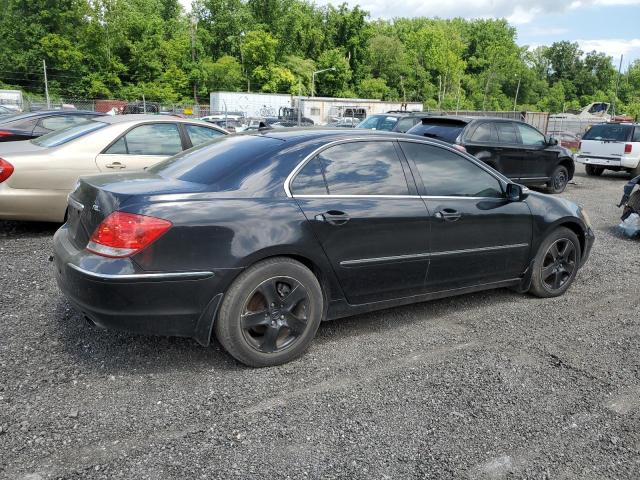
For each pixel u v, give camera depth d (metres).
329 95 90.75
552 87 135.75
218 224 3.34
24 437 2.75
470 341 4.13
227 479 2.50
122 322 3.25
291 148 3.81
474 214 4.45
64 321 4.20
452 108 104.06
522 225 4.79
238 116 41.69
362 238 3.85
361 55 95.69
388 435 2.88
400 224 4.02
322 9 97.69
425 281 4.28
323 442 2.80
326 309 3.88
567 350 4.02
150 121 7.20
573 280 5.36
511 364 3.75
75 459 2.61
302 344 3.71
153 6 91.81
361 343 4.04
